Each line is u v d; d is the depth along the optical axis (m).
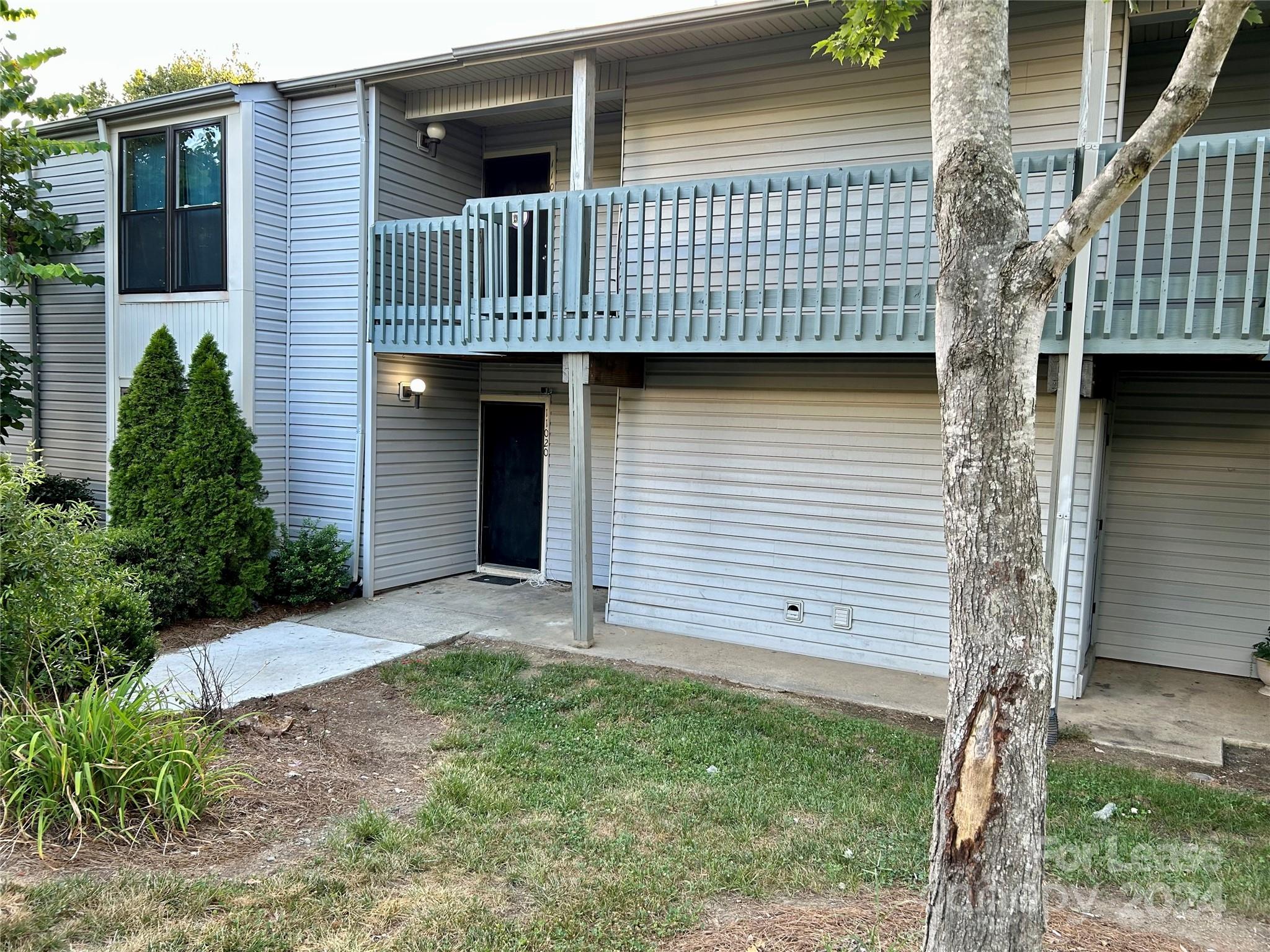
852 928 3.01
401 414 9.04
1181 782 4.75
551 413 9.88
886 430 6.86
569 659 6.83
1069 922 3.20
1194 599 7.05
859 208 6.86
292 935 2.95
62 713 3.66
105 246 9.27
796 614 7.24
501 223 7.45
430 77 8.12
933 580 6.71
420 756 4.75
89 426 10.67
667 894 3.31
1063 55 6.14
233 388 8.45
